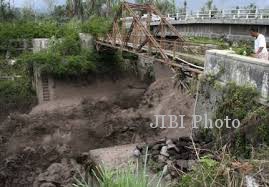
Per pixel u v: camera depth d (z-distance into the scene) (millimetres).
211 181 6824
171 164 10398
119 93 29469
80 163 15352
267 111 9523
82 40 31781
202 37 31797
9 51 33250
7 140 19922
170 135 18203
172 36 30969
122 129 20438
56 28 36344
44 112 25281
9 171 15188
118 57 31281
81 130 21000
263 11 27766
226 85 11438
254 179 6434
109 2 48125
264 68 9844
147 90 28203
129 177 6035
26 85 29828
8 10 47062
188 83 16266
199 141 12766
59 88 28891
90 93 30031
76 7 49875
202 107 13148
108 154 14312
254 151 8227
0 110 27328
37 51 31219
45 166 15562
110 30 28906
